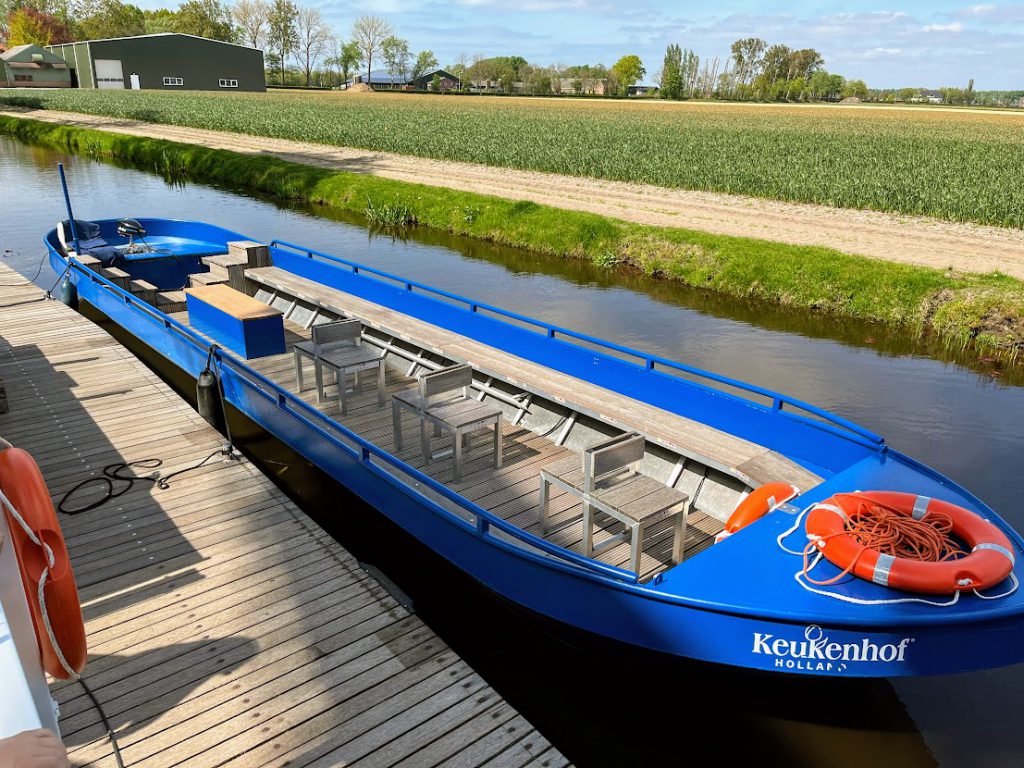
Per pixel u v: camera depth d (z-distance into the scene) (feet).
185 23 335.47
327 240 59.06
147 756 11.41
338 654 13.65
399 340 27.76
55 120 143.02
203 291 30.37
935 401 30.66
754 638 12.03
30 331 32.12
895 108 323.78
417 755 11.62
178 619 14.47
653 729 14.16
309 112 152.66
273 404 21.13
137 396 25.40
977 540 12.82
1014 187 65.62
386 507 17.67
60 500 18.65
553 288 47.14
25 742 3.51
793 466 16.78
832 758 13.52
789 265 45.47
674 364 19.95
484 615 17.35
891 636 11.57
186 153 94.53
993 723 14.33
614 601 13.07
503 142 101.50
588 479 14.97
